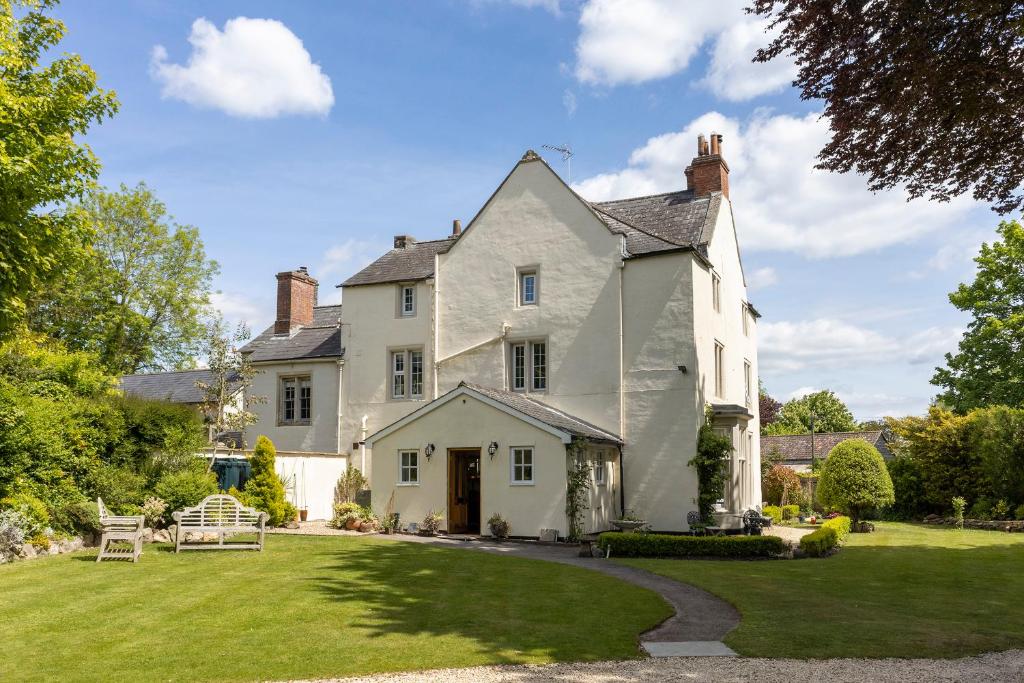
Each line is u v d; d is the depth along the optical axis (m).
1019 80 9.05
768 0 9.89
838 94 9.97
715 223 25.94
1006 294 35.81
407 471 22.80
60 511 15.79
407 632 9.56
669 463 23.11
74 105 16.84
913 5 8.83
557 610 11.02
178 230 37.59
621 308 24.30
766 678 7.64
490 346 26.20
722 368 26.41
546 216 25.91
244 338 26.56
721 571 15.23
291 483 24.67
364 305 28.98
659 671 7.94
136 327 36.50
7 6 15.89
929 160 10.30
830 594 12.68
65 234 16.06
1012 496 27.58
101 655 8.41
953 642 9.34
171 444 18.98
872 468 25.23
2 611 10.45
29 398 15.96
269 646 8.81
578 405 24.53
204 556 15.59
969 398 35.50
